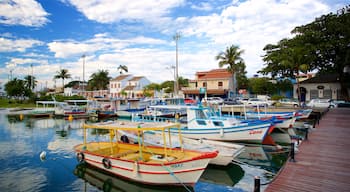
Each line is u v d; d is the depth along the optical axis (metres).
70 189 9.59
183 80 68.12
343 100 36.00
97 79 84.69
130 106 38.34
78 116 35.84
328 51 33.78
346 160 9.67
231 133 15.57
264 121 15.43
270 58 38.75
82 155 11.60
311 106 32.75
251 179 10.36
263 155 13.92
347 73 34.59
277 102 34.50
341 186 7.10
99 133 23.08
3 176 11.01
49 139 20.09
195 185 9.73
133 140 13.02
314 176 7.93
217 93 47.25
